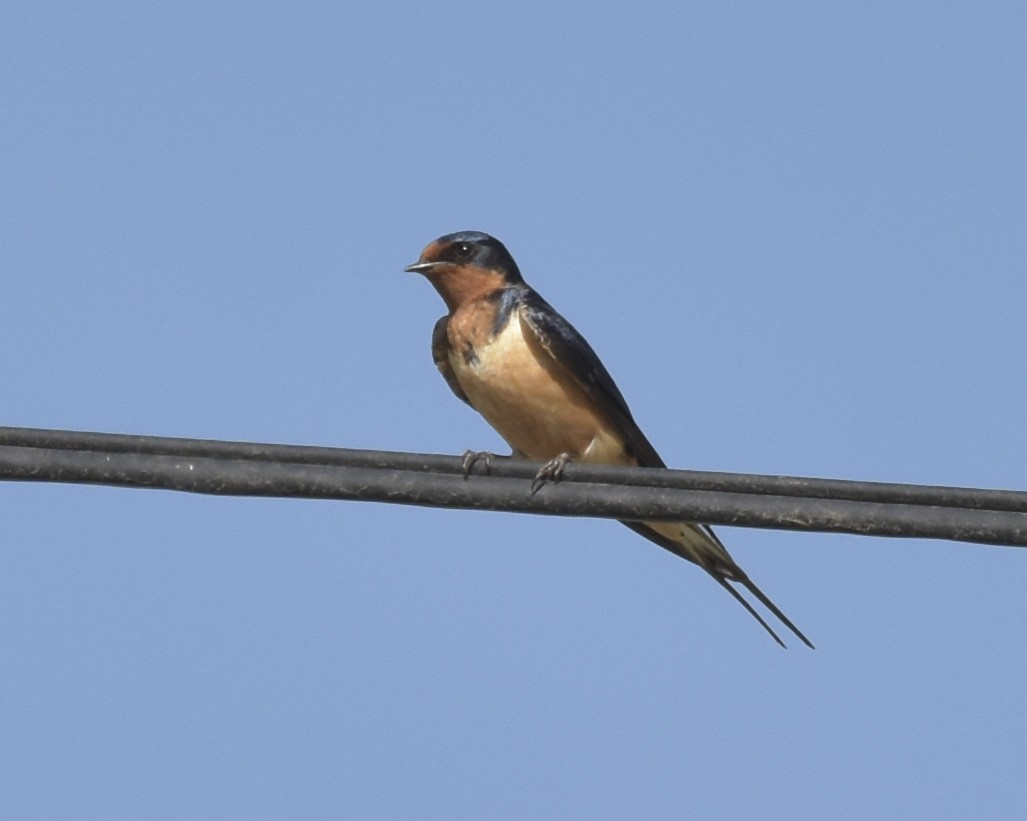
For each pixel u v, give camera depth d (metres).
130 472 10.90
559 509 11.08
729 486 11.05
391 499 11.09
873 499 10.90
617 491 11.07
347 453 11.12
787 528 10.93
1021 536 10.71
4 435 10.92
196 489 10.98
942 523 10.77
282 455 11.06
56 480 10.90
